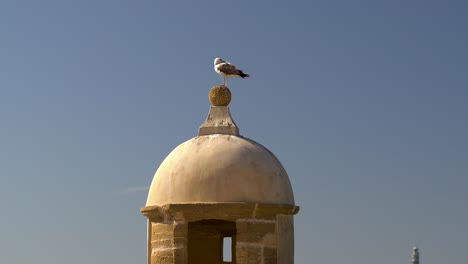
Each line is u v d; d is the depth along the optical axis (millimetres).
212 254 20453
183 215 18203
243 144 18719
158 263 18500
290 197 18922
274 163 18859
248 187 18250
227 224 20453
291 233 19188
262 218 18375
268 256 18375
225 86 19359
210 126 19094
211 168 18266
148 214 18688
